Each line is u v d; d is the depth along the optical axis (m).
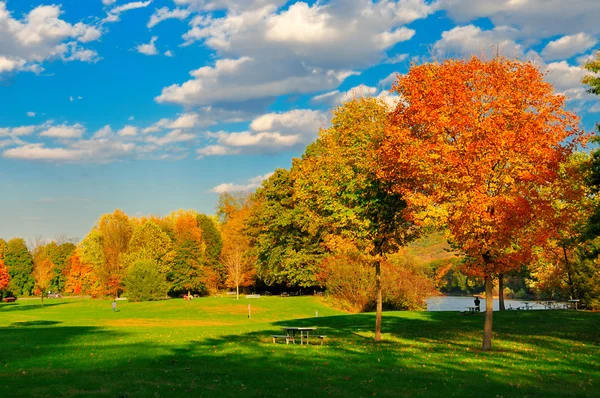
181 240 91.88
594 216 24.08
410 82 23.03
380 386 14.78
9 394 13.11
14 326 37.41
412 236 25.58
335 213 25.08
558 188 22.27
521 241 20.83
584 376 16.52
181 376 15.82
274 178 65.69
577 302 46.50
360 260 26.86
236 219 92.88
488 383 15.29
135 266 71.44
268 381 15.17
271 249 66.25
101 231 92.25
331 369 17.19
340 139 25.92
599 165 24.09
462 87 21.22
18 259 116.69
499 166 20.91
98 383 14.60
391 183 24.17
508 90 20.89
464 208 20.12
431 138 21.70
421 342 25.00
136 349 21.53
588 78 24.67
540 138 20.38
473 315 40.59
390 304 59.22
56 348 21.48
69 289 114.88
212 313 52.88
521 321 34.34
